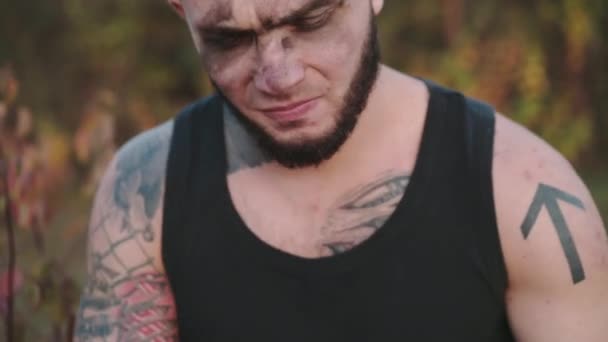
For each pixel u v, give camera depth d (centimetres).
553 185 156
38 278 212
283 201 163
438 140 159
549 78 575
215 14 144
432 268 155
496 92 560
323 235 160
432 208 156
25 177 212
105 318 172
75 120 591
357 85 149
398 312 155
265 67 143
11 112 271
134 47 609
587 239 154
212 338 163
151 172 172
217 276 163
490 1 563
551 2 564
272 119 147
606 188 532
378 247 156
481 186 155
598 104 586
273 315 159
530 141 160
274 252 159
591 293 153
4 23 597
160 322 170
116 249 171
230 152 169
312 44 143
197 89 619
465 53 557
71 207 431
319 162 154
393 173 160
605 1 568
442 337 155
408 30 581
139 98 602
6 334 216
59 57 605
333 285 156
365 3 148
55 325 214
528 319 155
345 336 156
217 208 165
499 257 155
